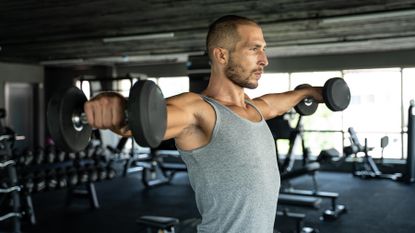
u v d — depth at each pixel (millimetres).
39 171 4871
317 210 5082
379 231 4219
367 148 6688
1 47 7227
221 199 968
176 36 6211
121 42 6754
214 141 953
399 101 7777
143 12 4719
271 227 1049
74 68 10469
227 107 989
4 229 4301
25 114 9352
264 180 991
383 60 7750
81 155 5457
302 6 4449
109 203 5586
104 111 719
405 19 5066
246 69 1021
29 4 4344
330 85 1338
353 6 4438
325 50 7766
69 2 4301
